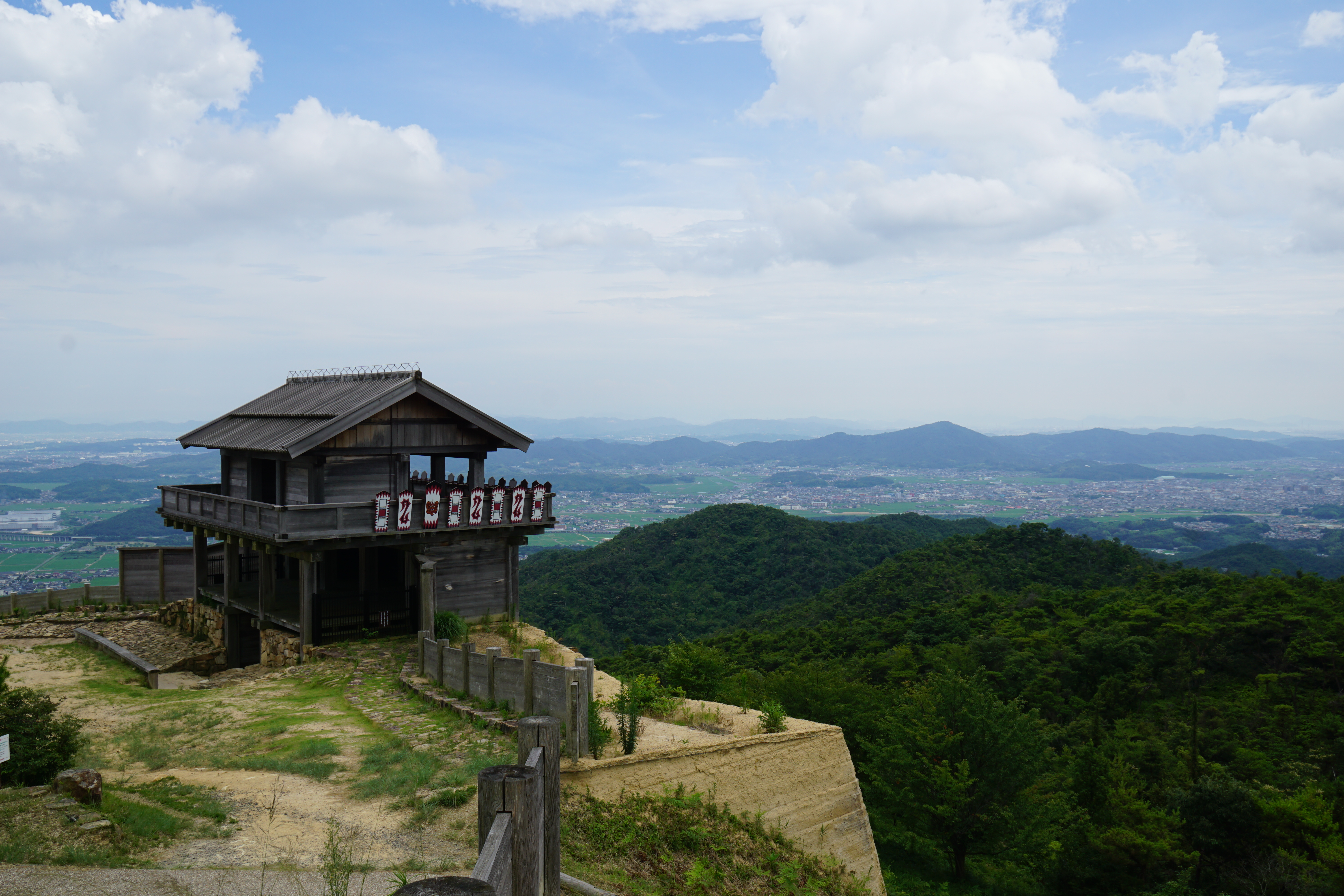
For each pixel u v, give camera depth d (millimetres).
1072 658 60531
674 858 10977
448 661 15906
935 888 27141
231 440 23406
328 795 10656
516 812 5086
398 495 21703
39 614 29453
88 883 7289
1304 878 26781
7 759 8875
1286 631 58938
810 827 14188
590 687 12648
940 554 96438
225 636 24422
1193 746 38438
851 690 36281
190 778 11438
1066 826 29875
